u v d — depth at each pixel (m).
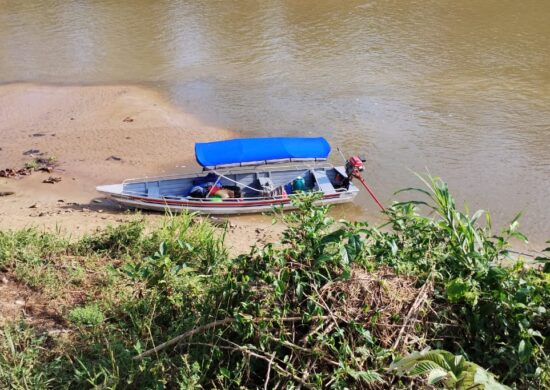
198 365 4.80
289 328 4.89
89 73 21.02
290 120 17.14
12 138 16.28
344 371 4.50
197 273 6.75
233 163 12.25
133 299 6.27
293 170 13.40
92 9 28.45
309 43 23.27
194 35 24.56
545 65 20.30
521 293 4.89
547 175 13.64
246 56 22.22
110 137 16.30
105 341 5.53
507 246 6.38
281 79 20.11
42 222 10.88
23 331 5.81
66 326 6.04
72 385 5.11
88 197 13.16
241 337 5.06
